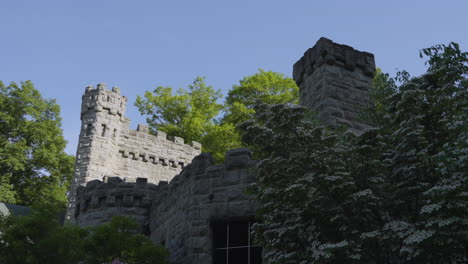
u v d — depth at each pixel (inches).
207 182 640.4
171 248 705.0
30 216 593.3
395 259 432.8
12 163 1393.9
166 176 1357.0
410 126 402.9
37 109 1588.3
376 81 516.4
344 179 410.3
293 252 415.8
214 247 607.2
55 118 1641.2
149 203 920.3
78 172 1212.5
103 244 618.8
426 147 398.6
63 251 581.6
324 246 382.3
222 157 1370.6
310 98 672.4
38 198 1461.6
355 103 645.9
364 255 422.6
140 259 629.3
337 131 519.5
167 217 774.5
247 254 583.5
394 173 422.3
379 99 490.9
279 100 1497.3
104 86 1328.7
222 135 1446.9
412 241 346.3
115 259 609.0
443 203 343.0
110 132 1285.7
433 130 406.9
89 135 1257.4
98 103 1294.3
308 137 435.2
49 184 1520.7
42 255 568.1
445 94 391.5
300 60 724.0
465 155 339.3
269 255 464.1
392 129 445.1
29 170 1508.4
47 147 1563.7
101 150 1248.8
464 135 363.3
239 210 602.5
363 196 395.5
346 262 407.5
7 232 571.8
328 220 422.0
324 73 651.5
